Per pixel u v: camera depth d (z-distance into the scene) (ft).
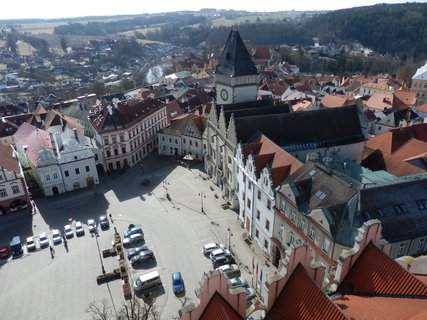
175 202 253.85
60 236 213.46
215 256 187.83
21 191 242.37
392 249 126.41
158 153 350.64
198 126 325.01
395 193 134.62
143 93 478.59
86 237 216.13
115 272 182.09
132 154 321.52
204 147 314.55
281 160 188.14
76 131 301.43
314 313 63.41
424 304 58.49
